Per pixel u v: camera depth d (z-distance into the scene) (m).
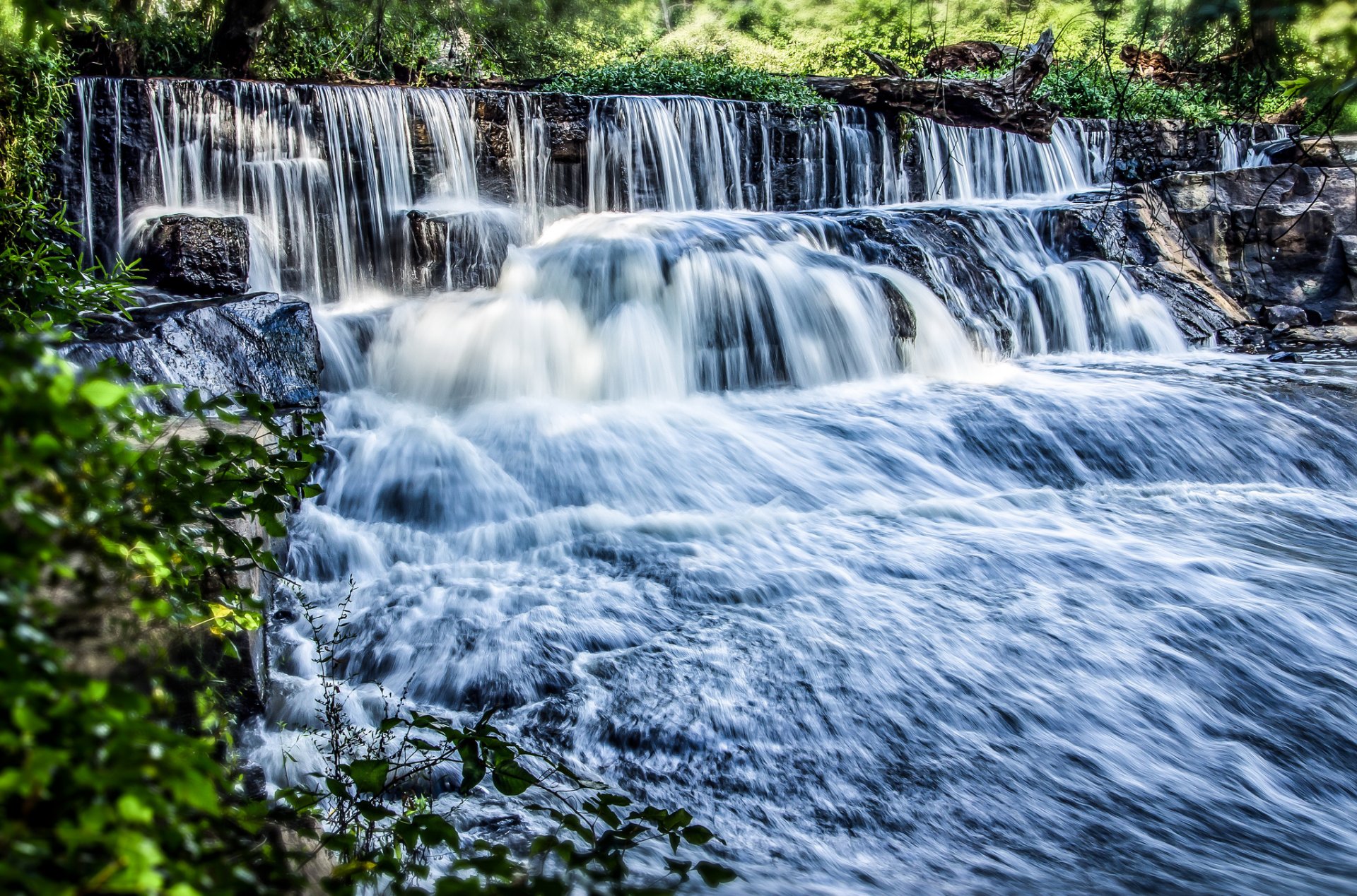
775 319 11.36
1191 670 5.82
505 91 13.27
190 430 6.12
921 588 6.70
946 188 16.44
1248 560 7.39
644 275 11.13
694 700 5.35
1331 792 5.04
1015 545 7.46
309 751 4.40
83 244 10.35
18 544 1.52
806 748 5.05
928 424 9.98
